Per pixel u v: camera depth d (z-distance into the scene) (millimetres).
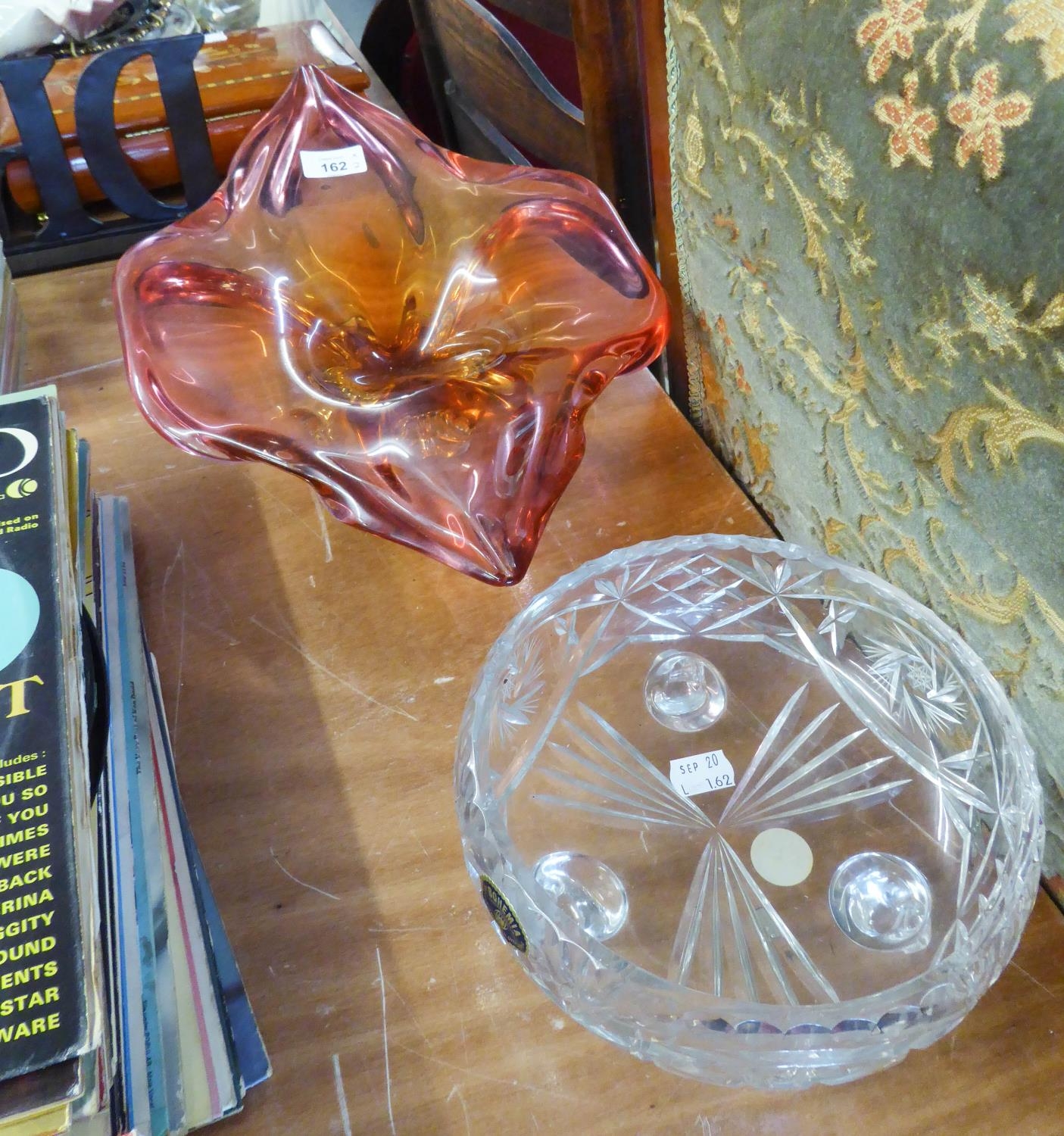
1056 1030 347
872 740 415
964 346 314
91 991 277
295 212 543
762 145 398
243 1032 353
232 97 698
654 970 355
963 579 370
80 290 687
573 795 404
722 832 393
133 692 440
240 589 504
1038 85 257
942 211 301
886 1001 287
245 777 430
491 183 544
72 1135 276
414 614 488
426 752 435
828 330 398
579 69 565
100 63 680
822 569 407
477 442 432
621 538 511
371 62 1052
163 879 372
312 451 432
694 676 432
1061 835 360
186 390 457
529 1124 335
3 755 324
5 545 382
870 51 311
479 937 378
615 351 462
